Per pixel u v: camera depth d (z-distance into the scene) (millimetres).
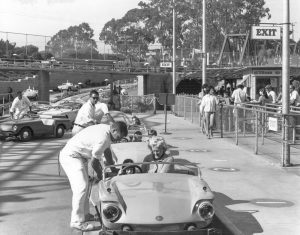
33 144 18453
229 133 19859
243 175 11180
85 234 7098
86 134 7281
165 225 5914
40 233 7180
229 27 83188
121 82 103438
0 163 13828
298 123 12258
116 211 6023
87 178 7375
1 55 78375
